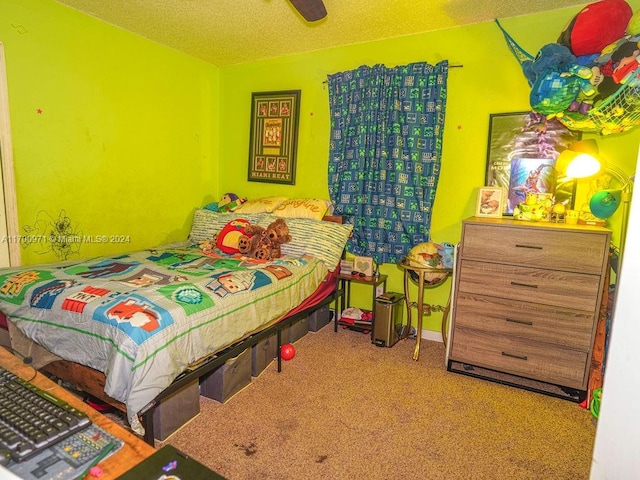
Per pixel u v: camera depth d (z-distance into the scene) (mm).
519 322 2410
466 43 2877
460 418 2104
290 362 2719
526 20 2689
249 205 3527
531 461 1782
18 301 1905
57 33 2635
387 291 3385
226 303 2006
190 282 2096
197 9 2686
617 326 573
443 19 2773
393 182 3133
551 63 2098
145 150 3322
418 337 2797
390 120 3082
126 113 3133
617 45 1914
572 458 1809
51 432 747
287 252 3014
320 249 2979
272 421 2027
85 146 2877
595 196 2250
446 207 3078
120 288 1929
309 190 3639
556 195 2668
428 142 2988
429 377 2555
